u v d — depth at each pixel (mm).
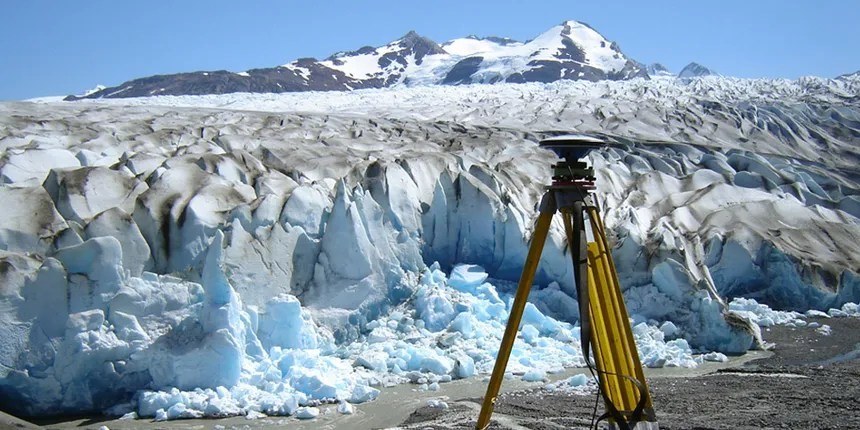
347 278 17391
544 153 25328
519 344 16891
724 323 17516
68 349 13594
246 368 14508
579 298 6102
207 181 17703
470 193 20219
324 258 17391
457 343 16641
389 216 19047
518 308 6801
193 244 16062
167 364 13953
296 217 17516
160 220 16172
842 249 22875
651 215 22766
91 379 13656
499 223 19984
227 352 13992
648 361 16406
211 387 13914
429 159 21297
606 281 6566
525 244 19734
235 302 14555
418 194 20125
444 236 20078
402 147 24469
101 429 12539
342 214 17703
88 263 14336
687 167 26500
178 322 14523
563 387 14609
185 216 16344
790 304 21125
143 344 13984
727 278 21312
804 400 12977
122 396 13836
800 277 21031
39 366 13422
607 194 23375
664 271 18547
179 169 17734
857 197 25516
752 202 23703
